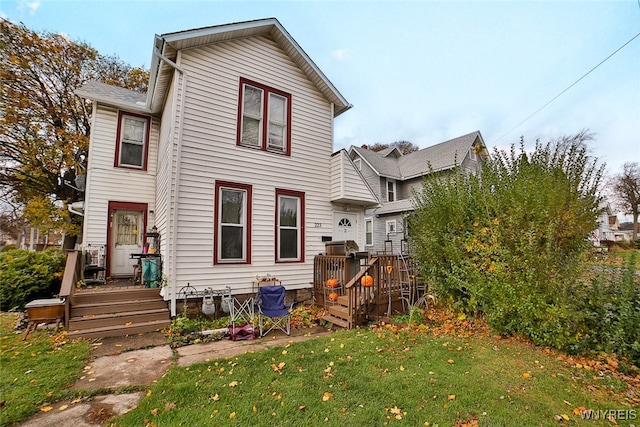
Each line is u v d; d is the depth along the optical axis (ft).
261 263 23.30
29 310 16.31
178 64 21.15
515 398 9.64
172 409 9.08
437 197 19.60
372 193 28.53
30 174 38.99
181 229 20.22
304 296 25.13
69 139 38.47
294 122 26.53
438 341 14.93
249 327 17.46
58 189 41.39
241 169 23.22
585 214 14.32
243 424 8.37
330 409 9.08
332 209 27.89
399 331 16.78
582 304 13.37
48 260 25.45
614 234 123.85
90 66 44.70
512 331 15.01
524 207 14.58
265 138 24.64
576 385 10.50
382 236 57.88
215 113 22.45
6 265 23.40
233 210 22.76
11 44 36.81
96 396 10.14
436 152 67.82
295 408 9.13
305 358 13.00
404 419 8.59
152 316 18.65
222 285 21.36
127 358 13.62
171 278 19.53
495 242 15.44
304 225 25.93
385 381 10.79
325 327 19.48
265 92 25.13
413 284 21.88
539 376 11.10
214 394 9.99
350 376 11.22
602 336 12.75
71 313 17.69
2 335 16.58
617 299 12.89
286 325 18.76
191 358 13.55
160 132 30.01
